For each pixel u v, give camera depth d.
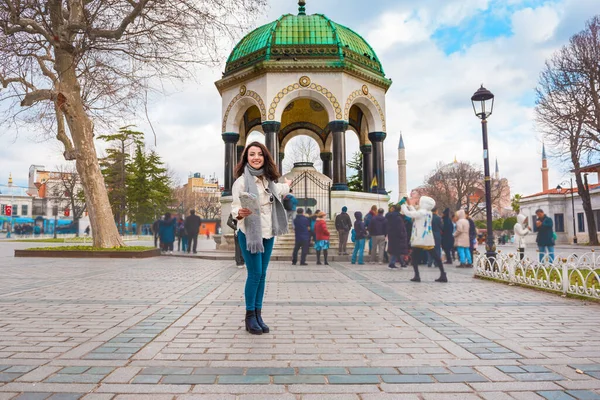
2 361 2.98
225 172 19.02
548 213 38.81
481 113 10.01
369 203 18.11
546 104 26.81
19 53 13.84
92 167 15.58
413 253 8.02
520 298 6.11
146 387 2.50
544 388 2.53
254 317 3.96
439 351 3.32
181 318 4.54
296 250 12.30
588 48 25.11
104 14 13.66
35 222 56.56
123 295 6.14
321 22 18.66
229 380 2.63
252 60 18.09
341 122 17.08
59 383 2.55
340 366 2.93
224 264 12.10
